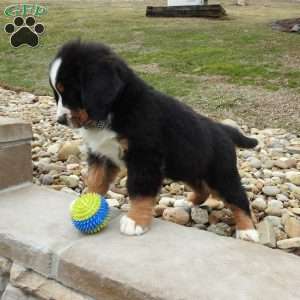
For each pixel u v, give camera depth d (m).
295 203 0.99
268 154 1.36
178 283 0.56
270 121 1.67
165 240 0.67
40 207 0.79
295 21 3.35
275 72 2.18
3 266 0.71
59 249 0.65
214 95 1.91
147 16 3.82
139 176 0.70
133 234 0.68
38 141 1.39
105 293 0.59
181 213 0.87
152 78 2.13
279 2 6.07
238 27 3.25
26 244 0.67
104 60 0.67
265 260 0.62
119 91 0.67
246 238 0.78
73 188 1.04
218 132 0.81
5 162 0.85
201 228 0.86
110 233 0.69
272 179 1.13
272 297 0.54
